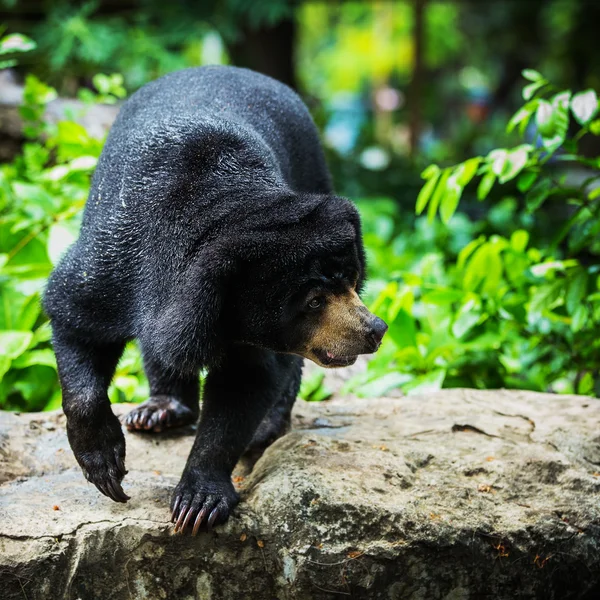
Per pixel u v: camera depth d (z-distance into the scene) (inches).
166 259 142.5
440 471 166.7
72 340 154.1
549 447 179.0
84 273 148.7
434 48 1050.1
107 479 152.2
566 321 251.0
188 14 512.1
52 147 309.1
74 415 152.3
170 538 146.9
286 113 191.2
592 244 265.1
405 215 470.0
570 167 661.3
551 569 158.2
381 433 183.3
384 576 147.9
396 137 917.2
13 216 262.8
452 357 245.6
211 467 154.1
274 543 147.6
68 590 143.9
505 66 992.2
